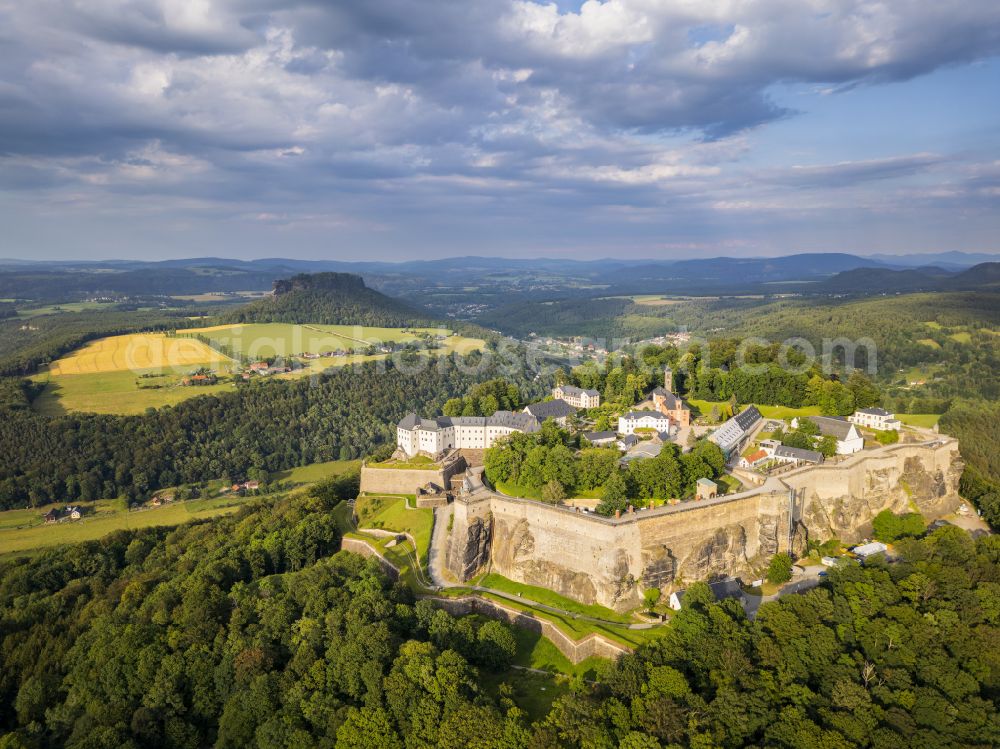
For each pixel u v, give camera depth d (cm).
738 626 13600
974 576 15625
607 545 15750
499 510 17938
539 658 14688
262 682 13425
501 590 16850
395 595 15838
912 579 15125
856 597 14462
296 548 19362
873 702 11881
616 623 15175
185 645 15138
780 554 17125
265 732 12544
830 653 12912
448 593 16650
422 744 11650
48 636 17050
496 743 11250
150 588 18812
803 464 19838
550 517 16888
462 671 12900
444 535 18925
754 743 11350
